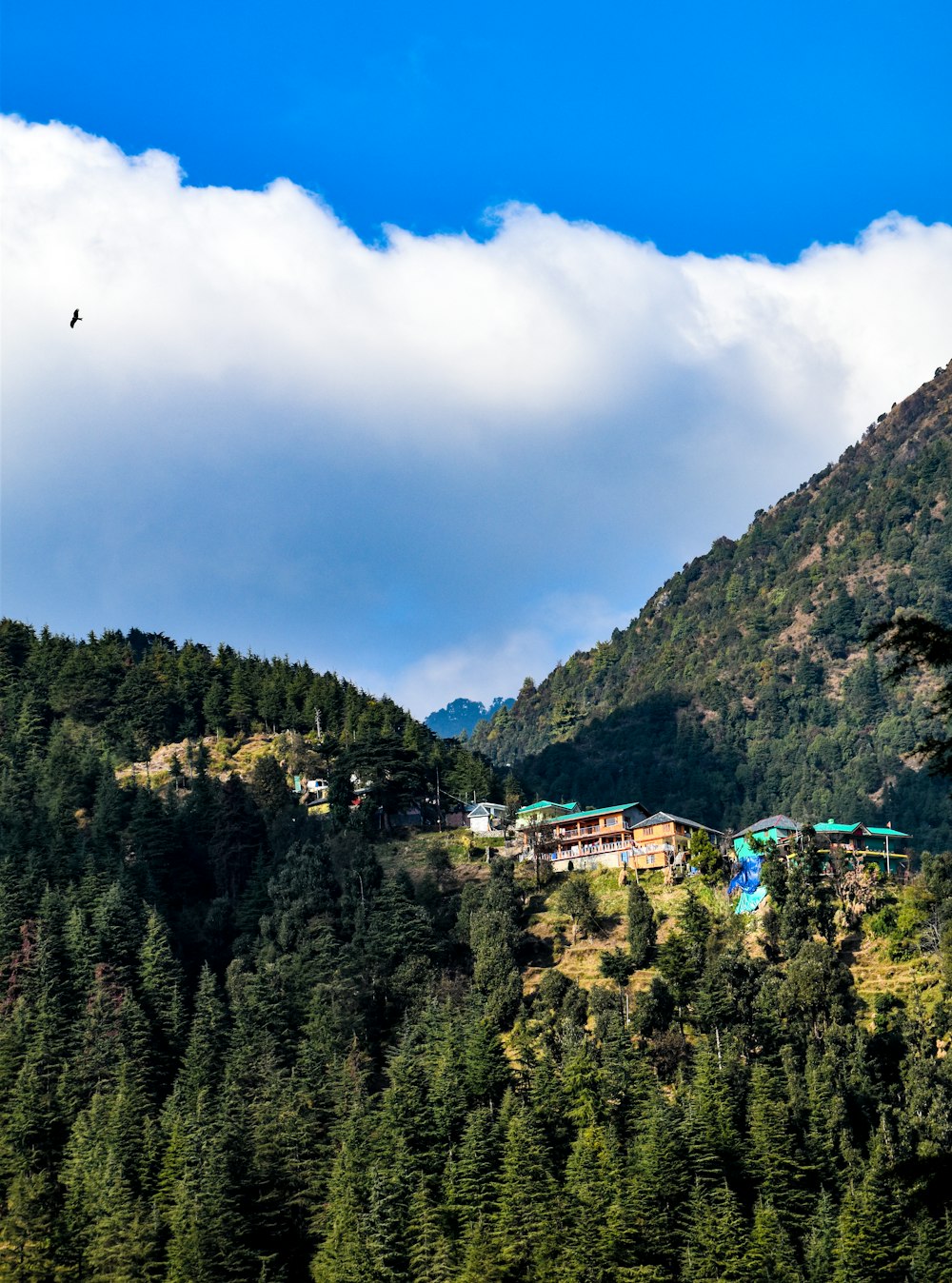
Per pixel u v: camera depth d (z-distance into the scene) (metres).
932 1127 165.50
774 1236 149.50
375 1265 150.88
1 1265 158.75
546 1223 151.75
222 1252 154.25
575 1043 181.88
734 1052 180.38
